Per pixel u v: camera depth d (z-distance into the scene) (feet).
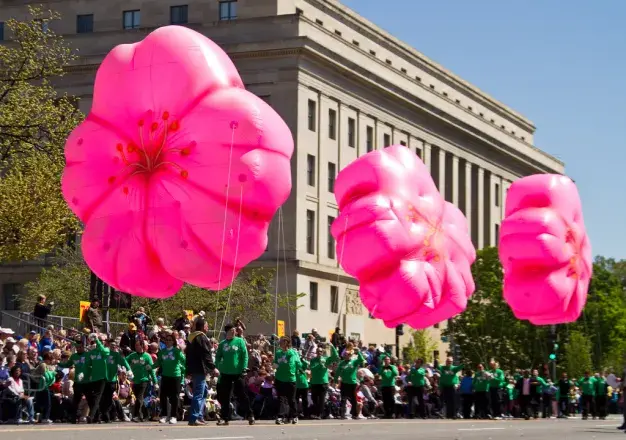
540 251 155.53
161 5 342.03
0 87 207.62
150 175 104.12
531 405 201.77
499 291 314.14
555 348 237.66
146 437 95.20
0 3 350.64
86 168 106.52
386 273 148.77
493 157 447.01
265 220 104.37
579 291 160.25
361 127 354.13
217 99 103.55
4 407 122.83
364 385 172.96
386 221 148.05
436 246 152.66
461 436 112.88
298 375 147.74
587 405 207.92
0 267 329.31
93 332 136.26
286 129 105.50
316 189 329.31
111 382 125.29
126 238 104.94
